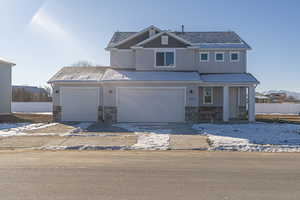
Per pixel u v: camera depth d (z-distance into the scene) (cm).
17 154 876
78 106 1888
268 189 531
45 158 809
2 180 583
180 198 480
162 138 1173
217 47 2152
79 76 1947
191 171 662
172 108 1827
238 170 674
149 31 2173
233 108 2202
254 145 1014
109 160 783
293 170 675
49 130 1430
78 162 755
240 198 482
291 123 1841
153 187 539
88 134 1286
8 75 2495
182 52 2030
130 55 2205
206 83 1891
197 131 1403
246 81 1881
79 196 488
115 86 1830
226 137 1200
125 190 521
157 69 2030
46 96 4297
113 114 1831
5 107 2462
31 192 509
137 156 844
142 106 1831
